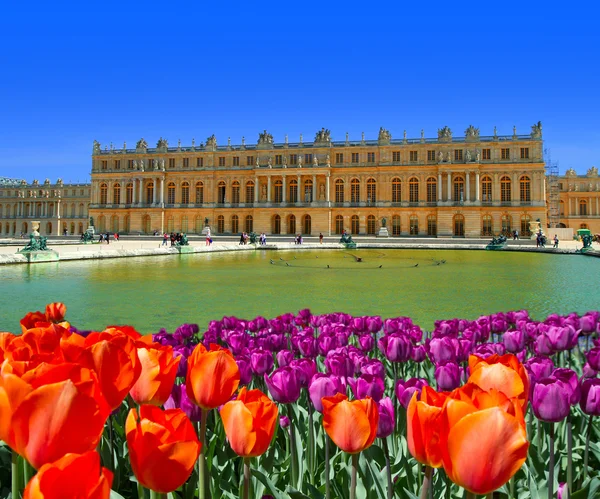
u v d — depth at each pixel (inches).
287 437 212.2
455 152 4215.1
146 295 971.9
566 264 1813.5
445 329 332.2
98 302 879.7
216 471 179.3
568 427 174.4
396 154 4345.5
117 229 4877.0
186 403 169.0
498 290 1043.9
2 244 3496.6
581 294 976.3
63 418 85.5
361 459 181.8
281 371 163.8
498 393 100.7
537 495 169.8
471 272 1489.9
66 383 86.6
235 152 4635.8
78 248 2674.7
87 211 6028.5
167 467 87.4
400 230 4318.4
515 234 3631.9
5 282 1189.1
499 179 4143.7
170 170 4746.6
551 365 199.8
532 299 912.9
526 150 4099.4
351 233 4426.7
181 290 1051.9
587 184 5477.4
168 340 292.2
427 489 130.1
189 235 4557.1
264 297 949.2
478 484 84.7
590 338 403.5
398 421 215.6
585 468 186.7
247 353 255.1
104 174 4894.2
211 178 4670.3
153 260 2057.1
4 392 95.1
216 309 811.4
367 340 297.3
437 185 4244.6
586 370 232.1
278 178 4571.9
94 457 74.2
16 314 761.0
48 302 875.4
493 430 82.2
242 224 4596.5
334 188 4485.7
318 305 850.8
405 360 239.0
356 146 4414.4
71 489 69.8
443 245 3176.7
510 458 83.0
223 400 137.4
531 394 172.4
